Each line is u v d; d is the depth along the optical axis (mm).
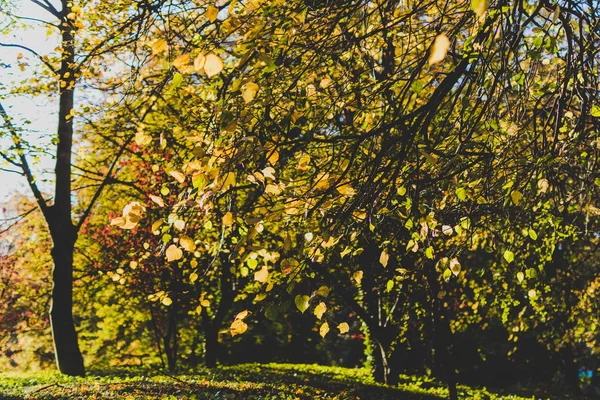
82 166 22422
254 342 28203
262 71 4148
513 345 23125
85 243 23031
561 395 20719
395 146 5297
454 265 5926
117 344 25422
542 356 23688
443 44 2693
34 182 16703
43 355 28766
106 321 23656
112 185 22156
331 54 5102
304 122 6039
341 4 4754
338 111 5961
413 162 5543
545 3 4977
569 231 9656
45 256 24844
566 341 15930
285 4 4328
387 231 9188
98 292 23703
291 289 4445
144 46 7906
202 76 7344
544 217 7531
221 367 21078
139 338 26281
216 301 23406
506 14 4676
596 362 24922
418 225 6301
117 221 4316
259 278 4410
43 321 26547
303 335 27906
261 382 15750
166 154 13820
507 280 12672
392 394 15703
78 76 10562
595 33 5703
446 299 15000
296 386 15391
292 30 4297
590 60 5910
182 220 4547
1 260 25156
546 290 12344
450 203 6621
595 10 6133
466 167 5508
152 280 19500
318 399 13867
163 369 20469
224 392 13484
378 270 11961
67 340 16891
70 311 17094
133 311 23266
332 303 15742
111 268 20109
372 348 18828
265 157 4438
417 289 13055
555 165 6191
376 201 5133
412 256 11555
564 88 5586
